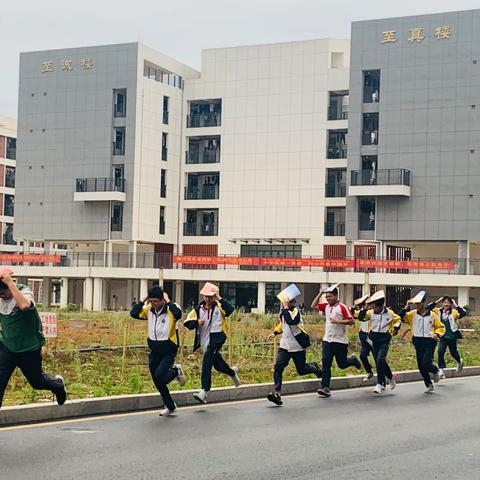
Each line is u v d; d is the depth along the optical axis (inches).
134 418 486.6
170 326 500.1
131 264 2647.6
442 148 2384.4
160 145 2755.9
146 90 2701.8
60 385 430.3
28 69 2807.6
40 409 467.2
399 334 1307.8
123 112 2701.8
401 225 2413.9
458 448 409.4
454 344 832.9
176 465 354.3
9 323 391.2
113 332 1195.3
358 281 2363.4
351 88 2479.1
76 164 2733.8
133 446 394.9
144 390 601.3
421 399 617.3
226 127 2758.4
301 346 589.0
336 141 2652.6
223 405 560.7
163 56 2775.6
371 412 537.3
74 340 1035.9
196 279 2522.1
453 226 2368.4
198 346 563.2
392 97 2431.1
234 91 2753.4
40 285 2979.8
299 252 2677.2
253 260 2472.9
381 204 2437.3
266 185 2704.2
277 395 566.9
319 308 639.8
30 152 2800.2
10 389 585.0
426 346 671.8
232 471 345.7
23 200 2805.1
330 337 627.8
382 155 2434.8
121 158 2689.5
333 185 2637.8
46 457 363.9
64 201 2748.5
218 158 2785.4
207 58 2790.4
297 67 2684.5
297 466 359.3
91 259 2701.8
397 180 2404.0
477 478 342.6
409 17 2423.7
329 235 2635.3
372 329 665.6
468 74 2367.1
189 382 662.5
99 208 2704.2
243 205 2728.8
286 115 2689.5
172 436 426.0
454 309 827.4
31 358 400.5
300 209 2662.4
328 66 2650.1
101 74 2711.6
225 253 2758.4
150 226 2721.5
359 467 360.5
